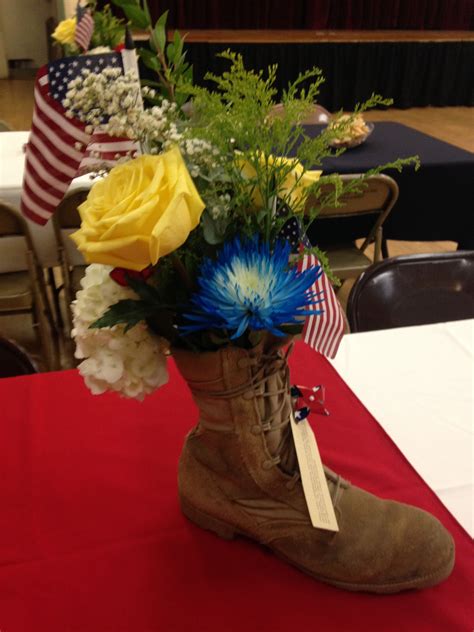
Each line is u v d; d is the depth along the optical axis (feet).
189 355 1.79
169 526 2.27
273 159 1.60
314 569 2.01
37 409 2.87
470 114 20.38
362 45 19.02
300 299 1.56
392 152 7.97
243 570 2.10
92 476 2.49
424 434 2.74
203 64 17.40
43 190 1.69
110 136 1.55
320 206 1.82
